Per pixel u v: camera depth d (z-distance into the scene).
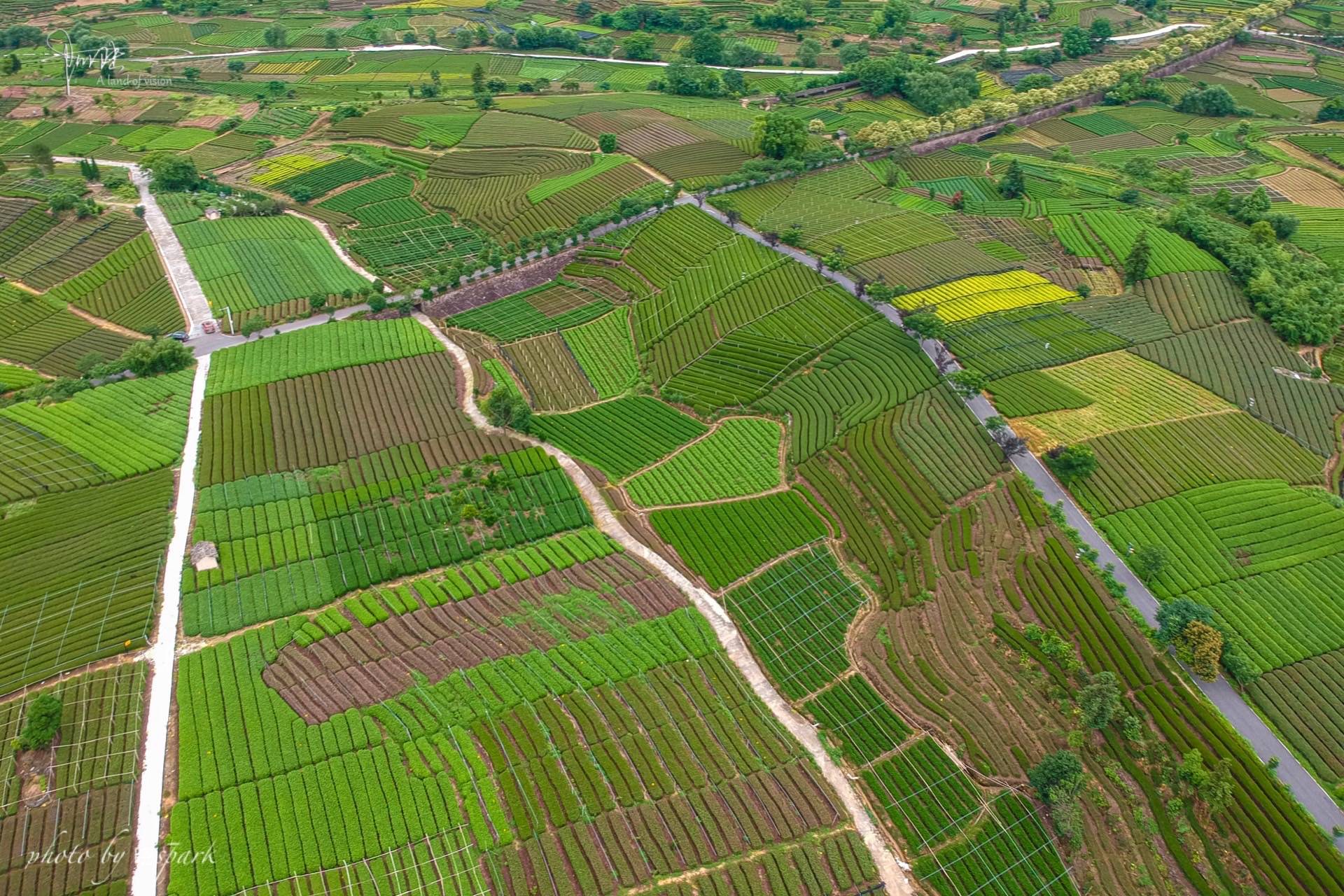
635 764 71.50
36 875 62.41
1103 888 64.94
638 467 105.88
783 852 66.00
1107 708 71.31
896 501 96.12
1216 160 186.38
